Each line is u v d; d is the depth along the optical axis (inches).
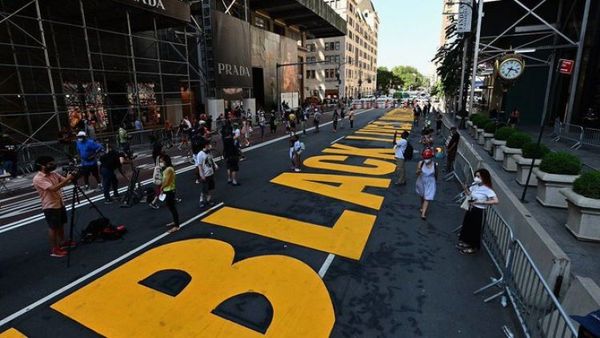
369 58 4355.3
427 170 313.1
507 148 419.2
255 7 1547.7
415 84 5846.5
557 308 132.8
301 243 266.8
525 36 874.1
